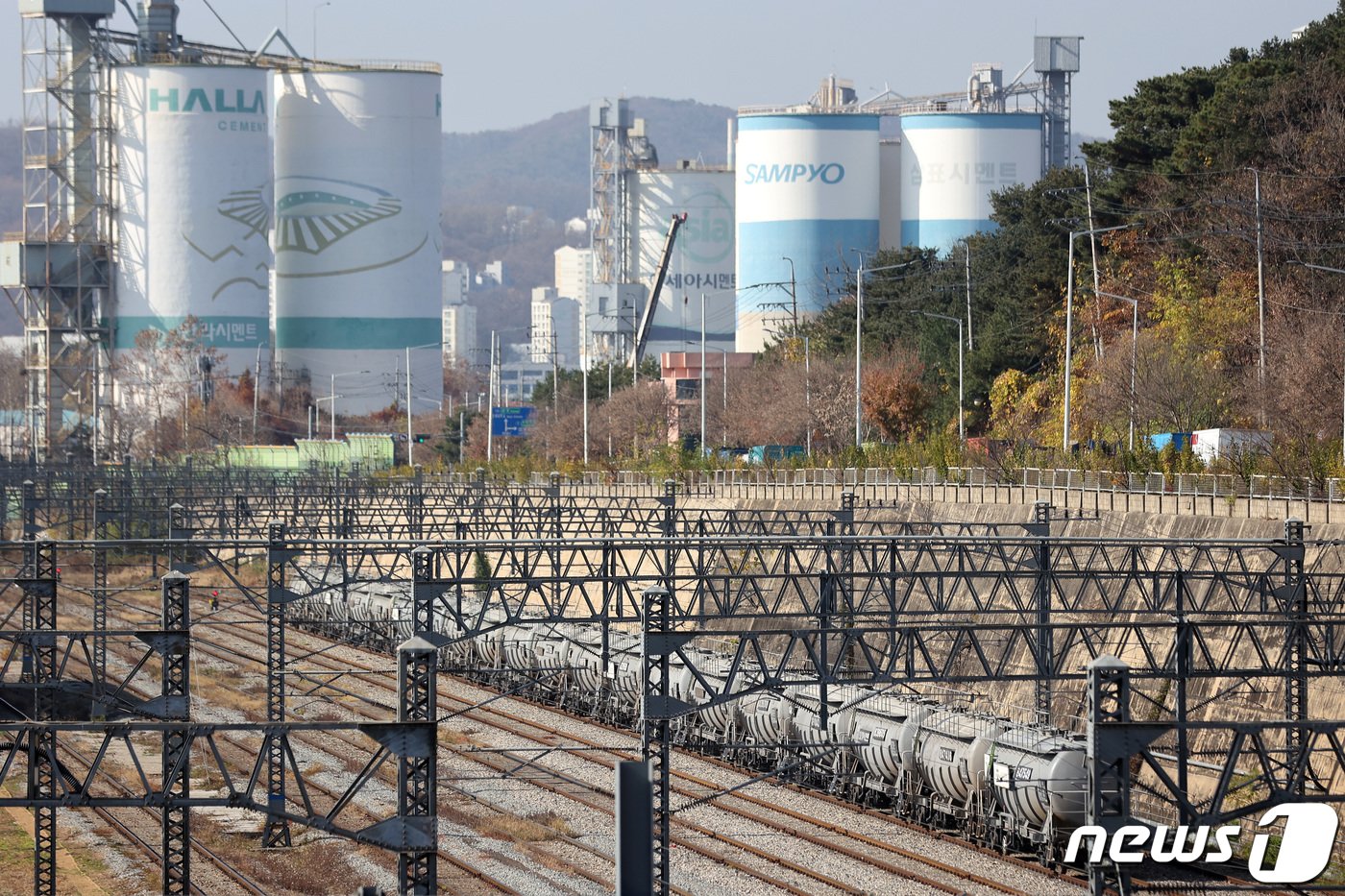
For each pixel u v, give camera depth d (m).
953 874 170.88
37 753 119.94
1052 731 186.50
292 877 176.00
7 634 158.62
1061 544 188.38
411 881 112.81
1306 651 180.75
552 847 189.38
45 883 163.38
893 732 197.25
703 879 169.50
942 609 182.88
